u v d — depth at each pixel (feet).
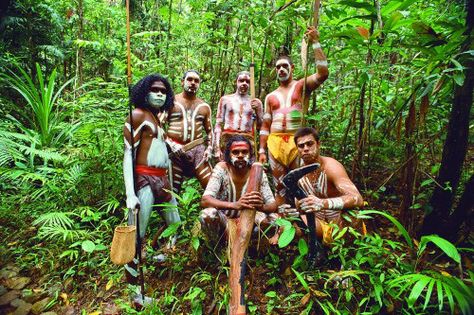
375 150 11.76
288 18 11.39
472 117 11.07
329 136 13.73
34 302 8.54
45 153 13.25
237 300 6.17
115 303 8.12
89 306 8.24
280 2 12.15
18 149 15.17
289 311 7.08
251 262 8.63
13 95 21.04
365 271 6.51
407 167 9.00
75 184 12.14
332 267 7.90
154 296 7.86
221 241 8.80
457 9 10.62
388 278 6.94
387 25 8.48
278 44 13.16
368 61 10.23
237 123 12.44
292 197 7.47
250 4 12.29
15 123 15.83
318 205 7.11
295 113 9.60
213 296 7.75
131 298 8.05
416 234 9.05
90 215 10.87
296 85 10.16
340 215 7.97
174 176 11.24
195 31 15.02
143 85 7.97
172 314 7.45
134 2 26.96
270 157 9.94
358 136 11.79
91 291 8.71
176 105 11.20
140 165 8.13
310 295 6.90
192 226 9.28
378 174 12.28
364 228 8.09
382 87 11.65
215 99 15.87
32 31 22.27
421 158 11.96
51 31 23.41
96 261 9.45
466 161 13.26
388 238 9.24
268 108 10.61
